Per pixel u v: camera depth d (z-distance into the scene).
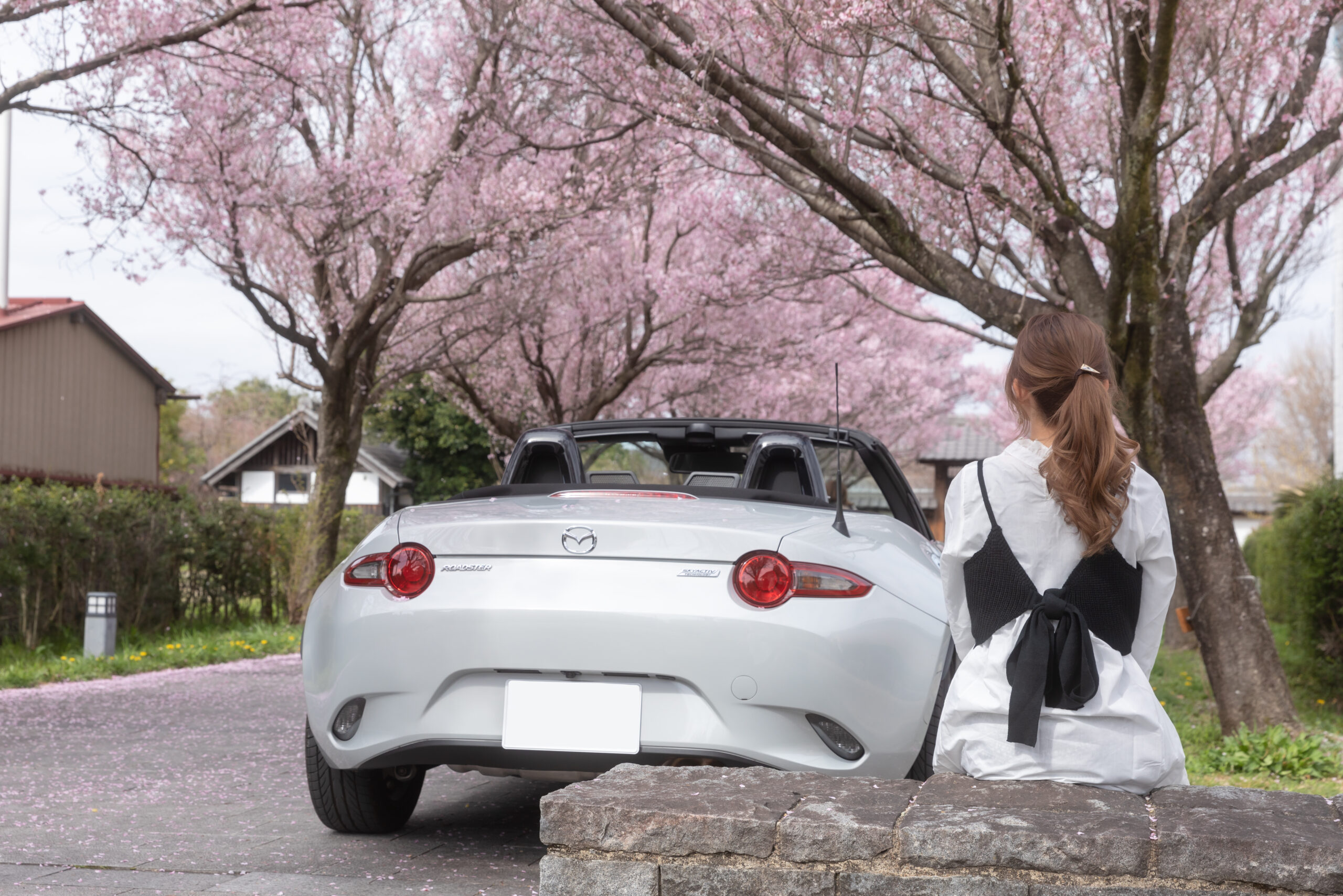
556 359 21.64
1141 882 1.80
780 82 8.13
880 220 7.32
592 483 4.75
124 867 3.59
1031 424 2.14
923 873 1.89
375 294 15.29
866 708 3.23
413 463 37.66
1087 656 2.02
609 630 3.22
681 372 22.47
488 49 14.13
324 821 4.09
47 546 11.88
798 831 1.95
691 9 7.62
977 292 7.30
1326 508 9.40
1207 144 9.52
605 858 2.04
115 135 11.18
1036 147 7.02
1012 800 1.96
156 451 27.05
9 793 5.00
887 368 26.34
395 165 14.77
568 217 14.88
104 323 24.69
